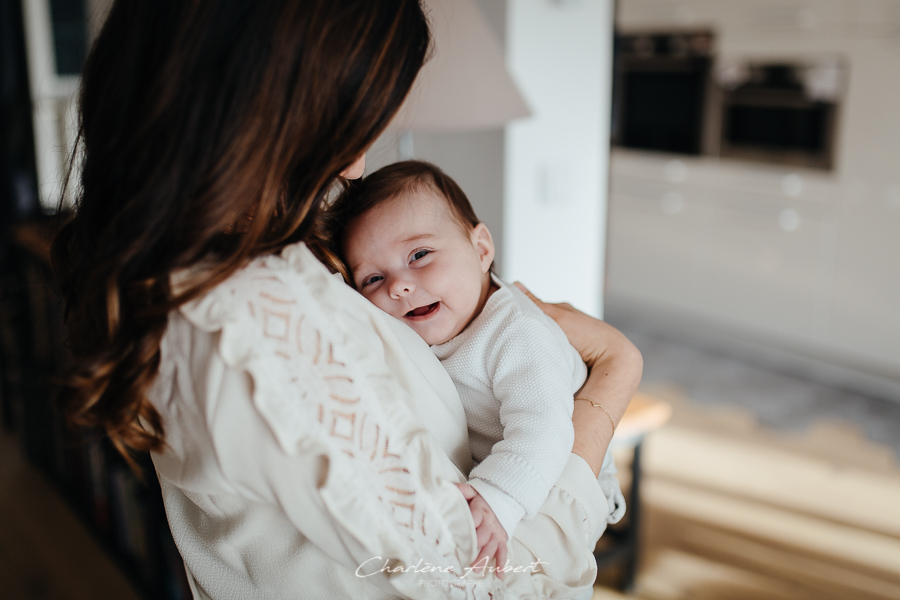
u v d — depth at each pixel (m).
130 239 0.63
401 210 0.99
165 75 0.60
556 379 0.93
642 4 4.56
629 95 4.73
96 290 0.65
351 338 0.70
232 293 0.66
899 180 3.50
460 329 1.01
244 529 0.77
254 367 0.63
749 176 4.12
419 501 0.70
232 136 0.61
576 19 2.50
